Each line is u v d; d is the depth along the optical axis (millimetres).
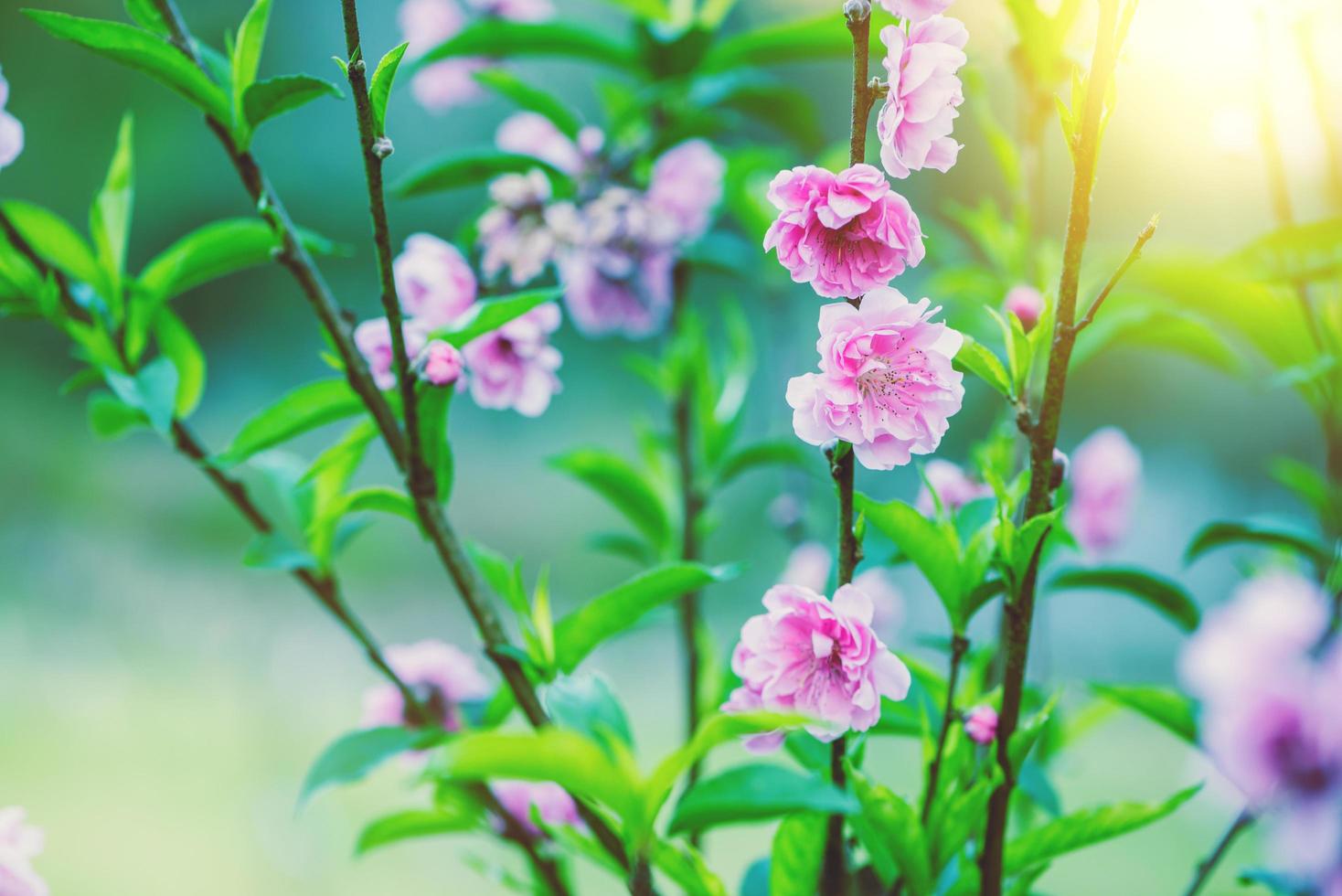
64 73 5008
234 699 2752
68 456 4699
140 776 2307
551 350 866
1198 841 1816
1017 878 809
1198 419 3838
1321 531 933
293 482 883
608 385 4980
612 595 778
